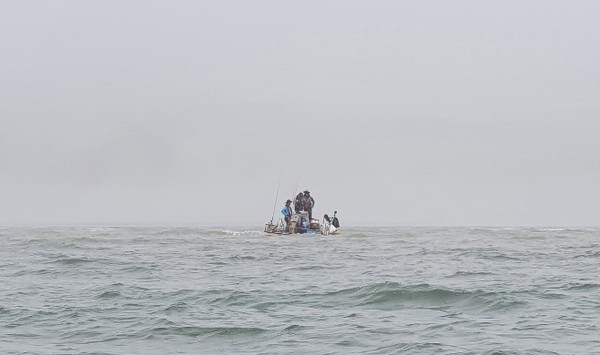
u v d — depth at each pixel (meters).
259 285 24.70
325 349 15.05
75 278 27.05
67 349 15.23
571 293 22.27
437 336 16.03
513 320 17.89
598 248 41.22
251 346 15.44
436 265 31.58
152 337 16.36
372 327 17.12
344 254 37.62
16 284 25.25
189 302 21.00
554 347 14.92
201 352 14.97
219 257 35.66
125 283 25.36
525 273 28.12
